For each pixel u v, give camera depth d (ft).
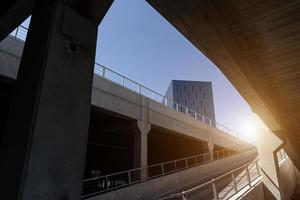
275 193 44.27
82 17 9.23
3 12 13.47
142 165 51.67
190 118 79.05
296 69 25.36
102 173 94.17
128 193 40.37
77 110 8.07
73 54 8.45
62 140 7.31
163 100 70.23
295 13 17.83
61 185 6.95
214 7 17.16
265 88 29.76
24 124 6.84
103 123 61.82
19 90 7.71
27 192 6.08
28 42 8.56
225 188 41.73
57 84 7.58
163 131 72.49
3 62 33.35
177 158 111.55
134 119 54.70
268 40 21.11
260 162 48.44
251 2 16.98
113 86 50.19
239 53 22.03
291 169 73.31
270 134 49.01
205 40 18.66
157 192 46.16
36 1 9.57
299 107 36.58
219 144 99.60
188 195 38.81
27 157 6.31
